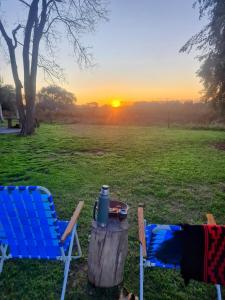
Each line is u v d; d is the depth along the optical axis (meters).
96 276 2.11
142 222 2.08
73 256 2.57
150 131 16.17
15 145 9.86
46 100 37.28
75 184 5.03
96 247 2.03
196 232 1.62
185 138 12.45
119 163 6.94
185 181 5.35
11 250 2.05
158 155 8.08
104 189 1.99
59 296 2.08
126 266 2.49
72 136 13.12
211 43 9.63
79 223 3.34
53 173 5.79
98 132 15.38
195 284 2.26
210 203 4.18
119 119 23.48
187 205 4.10
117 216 2.14
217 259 1.59
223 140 11.70
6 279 2.26
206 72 10.56
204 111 18.00
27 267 2.43
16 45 13.46
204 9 9.41
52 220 1.85
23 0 12.95
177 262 1.66
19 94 13.31
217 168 6.45
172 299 2.09
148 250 1.95
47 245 1.98
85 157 7.71
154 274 2.38
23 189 1.74
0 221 1.90
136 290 2.17
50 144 10.25
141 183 5.19
